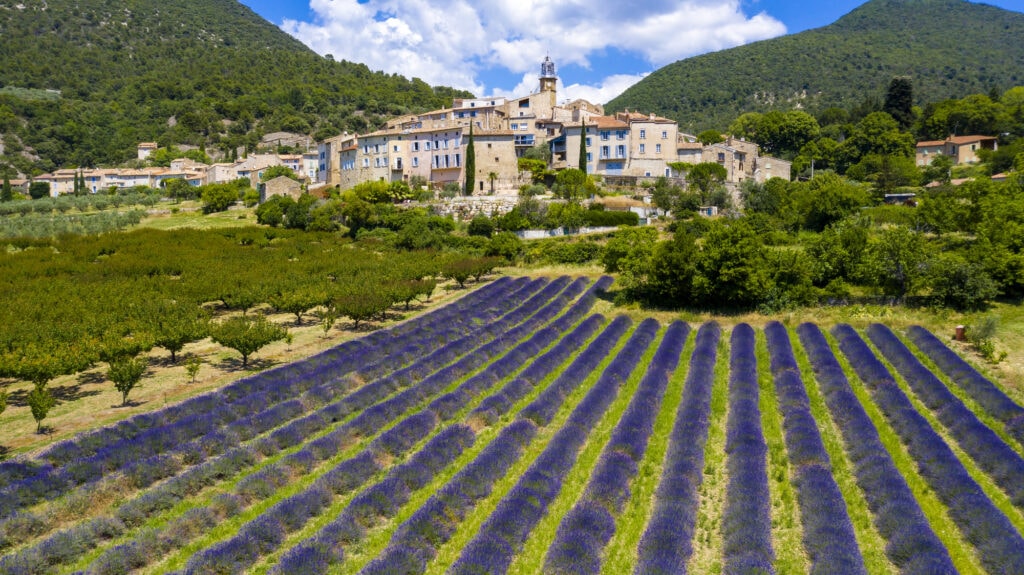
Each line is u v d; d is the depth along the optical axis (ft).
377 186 342.23
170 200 490.90
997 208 185.57
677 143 411.95
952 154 447.01
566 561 58.80
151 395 109.70
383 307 160.97
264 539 64.28
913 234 168.14
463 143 378.73
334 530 65.05
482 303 178.09
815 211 273.13
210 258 246.68
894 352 124.16
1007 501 73.26
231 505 71.56
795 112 548.31
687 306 171.63
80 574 58.65
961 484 72.69
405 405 102.32
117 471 79.05
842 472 80.18
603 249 238.07
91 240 284.82
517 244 249.96
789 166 465.06
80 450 84.12
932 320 146.41
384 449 85.71
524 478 75.20
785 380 111.04
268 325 133.08
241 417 98.53
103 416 99.14
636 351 131.13
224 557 60.03
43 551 61.87
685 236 171.53
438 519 67.15
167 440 86.69
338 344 139.44
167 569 61.52
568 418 94.22
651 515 69.87
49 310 151.64
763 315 160.25
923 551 60.39
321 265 225.15
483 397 107.96
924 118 513.45
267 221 352.69
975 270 152.15
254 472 78.02
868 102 582.76
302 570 58.23
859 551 61.05
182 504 73.61
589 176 367.86
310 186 455.63
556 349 130.52
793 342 139.74
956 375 111.75
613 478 74.90
